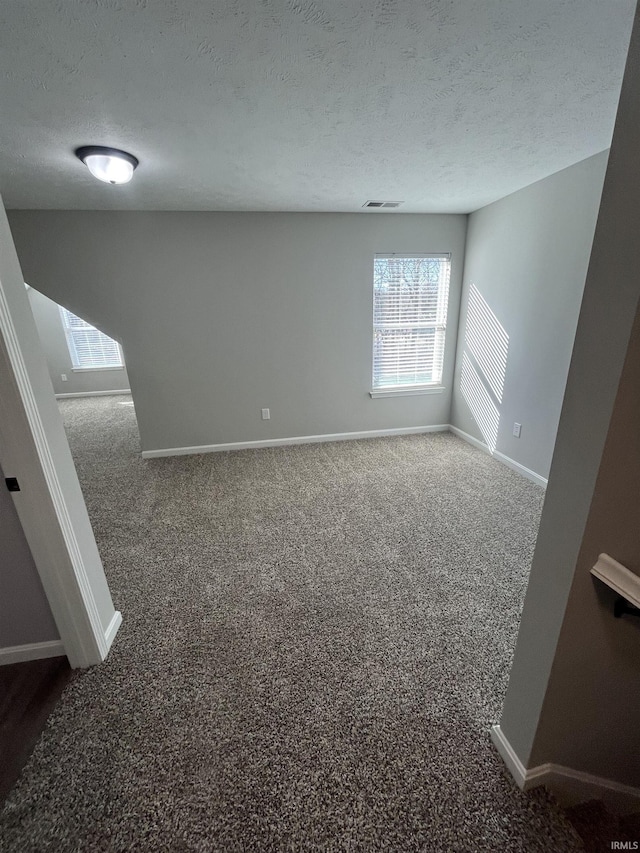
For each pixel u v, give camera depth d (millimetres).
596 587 867
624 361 683
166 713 1327
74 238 3162
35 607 1461
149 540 2410
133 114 1656
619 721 1069
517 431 3307
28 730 1278
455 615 1771
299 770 1151
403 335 4055
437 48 1294
